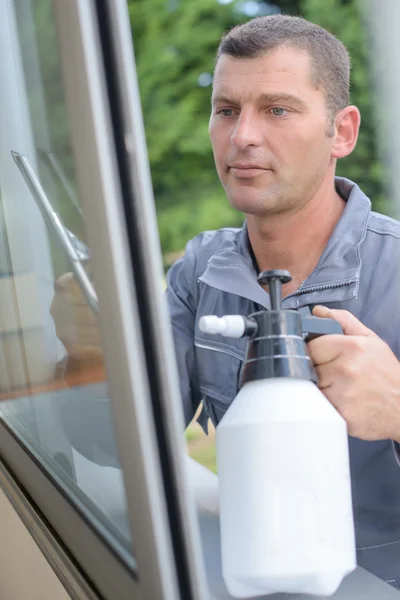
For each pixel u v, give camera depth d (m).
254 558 0.59
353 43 5.39
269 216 1.06
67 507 0.79
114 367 0.54
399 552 1.07
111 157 0.51
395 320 1.06
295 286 1.12
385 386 0.73
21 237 0.95
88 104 0.51
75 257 0.66
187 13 5.94
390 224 1.11
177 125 5.99
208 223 6.01
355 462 1.05
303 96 0.99
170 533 0.54
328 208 1.10
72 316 0.73
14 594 1.18
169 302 1.25
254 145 0.99
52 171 0.71
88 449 0.71
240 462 0.59
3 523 1.19
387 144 5.16
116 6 0.51
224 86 1.00
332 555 0.59
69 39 0.52
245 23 1.04
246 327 0.64
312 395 0.62
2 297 1.15
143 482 0.52
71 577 0.76
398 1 4.20
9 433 1.15
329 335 0.73
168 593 0.53
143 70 6.01
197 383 1.21
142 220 0.52
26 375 1.04
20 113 0.81
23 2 0.71
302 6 5.70
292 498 0.59
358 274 1.06
